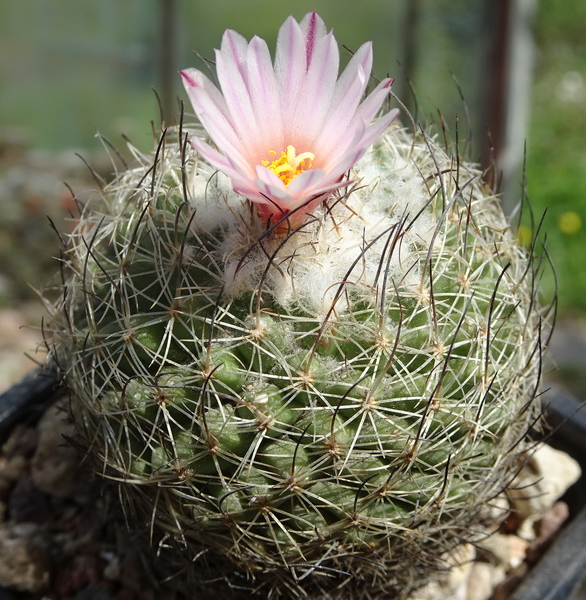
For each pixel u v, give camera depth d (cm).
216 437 10
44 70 41
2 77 41
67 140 42
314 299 10
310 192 9
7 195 38
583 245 37
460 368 10
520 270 13
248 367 10
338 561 11
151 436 10
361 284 10
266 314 10
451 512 11
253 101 10
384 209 11
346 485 10
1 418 15
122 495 12
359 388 10
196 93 9
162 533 12
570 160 43
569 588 13
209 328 10
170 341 10
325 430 10
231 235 10
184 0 38
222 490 10
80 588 14
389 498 10
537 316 13
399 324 9
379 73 35
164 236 11
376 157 12
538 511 14
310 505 10
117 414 10
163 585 13
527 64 33
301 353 10
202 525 10
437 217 11
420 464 10
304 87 10
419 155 13
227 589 12
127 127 41
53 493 14
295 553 10
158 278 10
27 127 42
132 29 39
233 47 10
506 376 11
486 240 12
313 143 10
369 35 35
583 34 49
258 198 9
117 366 11
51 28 40
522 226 33
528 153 43
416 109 14
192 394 10
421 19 33
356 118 9
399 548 11
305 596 11
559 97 47
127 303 10
